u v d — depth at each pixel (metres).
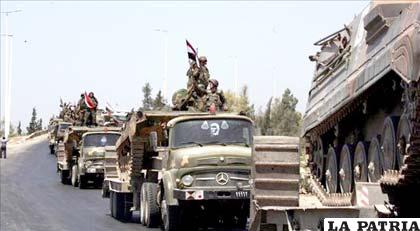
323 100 29.19
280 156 25.44
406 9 21.41
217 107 41.97
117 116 90.12
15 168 97.25
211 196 35.16
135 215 47.22
